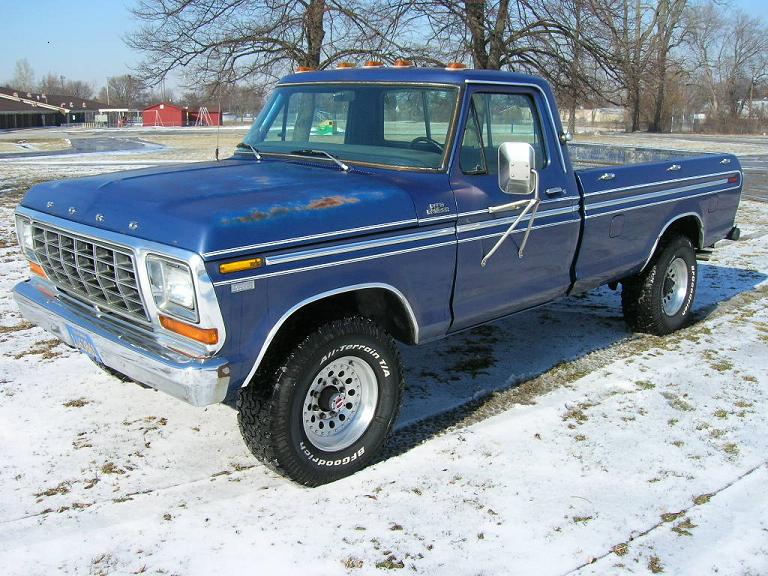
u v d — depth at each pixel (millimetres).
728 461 4234
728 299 7688
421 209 4059
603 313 7117
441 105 4324
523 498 3811
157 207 3553
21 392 4930
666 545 3449
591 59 18531
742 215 13562
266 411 3631
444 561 3299
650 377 5465
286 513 3639
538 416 4762
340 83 4773
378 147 4527
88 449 4215
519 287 4801
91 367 5398
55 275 4234
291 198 3666
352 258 3756
